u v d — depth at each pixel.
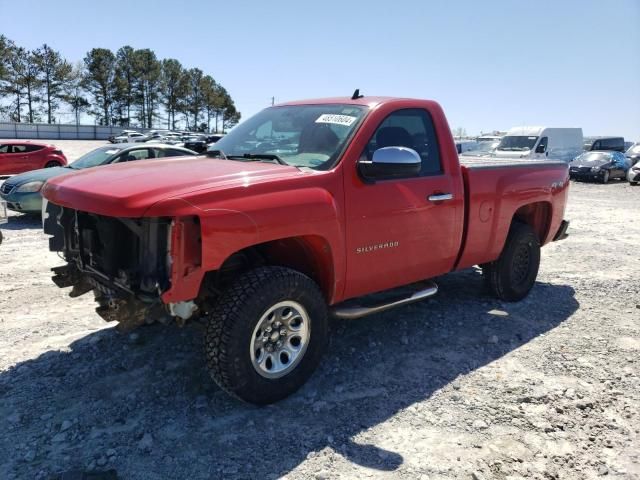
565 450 3.07
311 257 3.74
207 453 2.98
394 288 4.57
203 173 3.39
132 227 3.13
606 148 30.61
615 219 12.71
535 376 3.98
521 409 3.50
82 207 3.20
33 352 4.20
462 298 5.71
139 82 93.25
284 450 3.02
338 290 3.81
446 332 4.78
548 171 5.68
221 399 3.54
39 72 81.62
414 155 3.64
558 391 3.74
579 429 3.29
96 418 3.29
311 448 3.05
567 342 4.63
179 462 2.90
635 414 3.47
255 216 3.16
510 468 2.90
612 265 7.58
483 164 5.16
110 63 88.94
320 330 3.62
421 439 3.15
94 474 2.74
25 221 10.63
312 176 3.55
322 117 4.19
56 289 5.90
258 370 3.35
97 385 3.69
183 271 3.00
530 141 24.52
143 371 3.89
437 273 4.68
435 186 4.33
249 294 3.21
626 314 5.41
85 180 3.50
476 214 4.78
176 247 2.97
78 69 86.75
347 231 3.72
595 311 5.47
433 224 4.35
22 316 5.00
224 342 3.17
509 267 5.45
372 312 4.04
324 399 3.58
